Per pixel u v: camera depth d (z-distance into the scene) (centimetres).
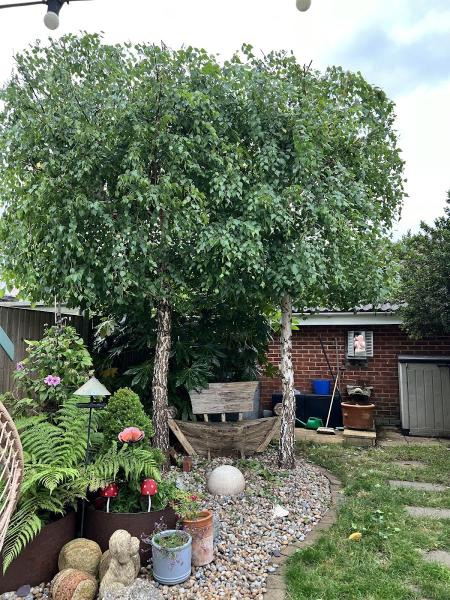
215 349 605
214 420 612
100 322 639
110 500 316
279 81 461
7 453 244
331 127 485
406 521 376
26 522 263
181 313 599
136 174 402
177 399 589
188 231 441
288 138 476
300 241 453
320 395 830
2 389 462
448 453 614
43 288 449
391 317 822
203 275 471
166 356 509
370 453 614
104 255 434
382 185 549
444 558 315
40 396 435
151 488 303
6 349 433
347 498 433
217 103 458
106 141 425
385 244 533
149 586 245
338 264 466
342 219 457
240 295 532
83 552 276
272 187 459
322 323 854
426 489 464
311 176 466
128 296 471
